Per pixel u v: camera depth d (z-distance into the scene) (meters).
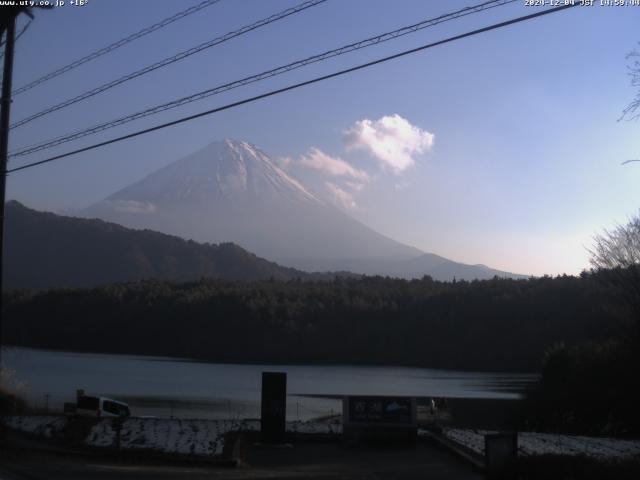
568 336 91.12
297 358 120.81
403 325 121.50
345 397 24.36
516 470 15.47
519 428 41.78
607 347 41.75
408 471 19.23
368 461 21.12
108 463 18.06
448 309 118.31
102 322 133.00
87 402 35.00
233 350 122.44
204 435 25.02
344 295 133.25
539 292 106.88
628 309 40.09
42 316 137.12
